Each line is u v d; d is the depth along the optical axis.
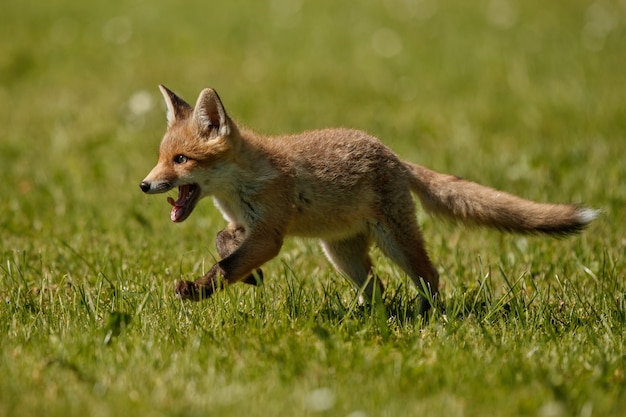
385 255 16.25
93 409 10.48
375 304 14.36
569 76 34.03
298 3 52.47
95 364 11.88
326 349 12.36
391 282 16.64
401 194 16.16
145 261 17.16
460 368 11.76
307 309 14.22
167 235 19.19
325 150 15.88
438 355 12.21
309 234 15.97
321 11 49.91
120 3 52.22
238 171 15.12
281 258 17.27
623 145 25.58
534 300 15.32
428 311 14.57
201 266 16.97
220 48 40.84
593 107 29.81
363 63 37.84
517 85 33.25
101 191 22.47
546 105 30.28
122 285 15.02
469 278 16.64
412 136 27.61
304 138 16.17
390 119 29.59
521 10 48.84
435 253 18.20
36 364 11.79
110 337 12.74
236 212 15.51
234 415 10.29
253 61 38.34
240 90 33.47
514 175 23.03
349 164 15.84
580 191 21.34
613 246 18.05
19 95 33.41
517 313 13.96
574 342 12.80
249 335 13.00
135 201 21.23
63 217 20.34
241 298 14.74
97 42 41.94
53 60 38.41
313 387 11.23
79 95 33.16
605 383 11.34
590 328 13.48
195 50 40.44
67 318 13.73
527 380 11.39
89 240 18.81
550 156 24.39
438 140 27.38
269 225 15.16
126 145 26.70
